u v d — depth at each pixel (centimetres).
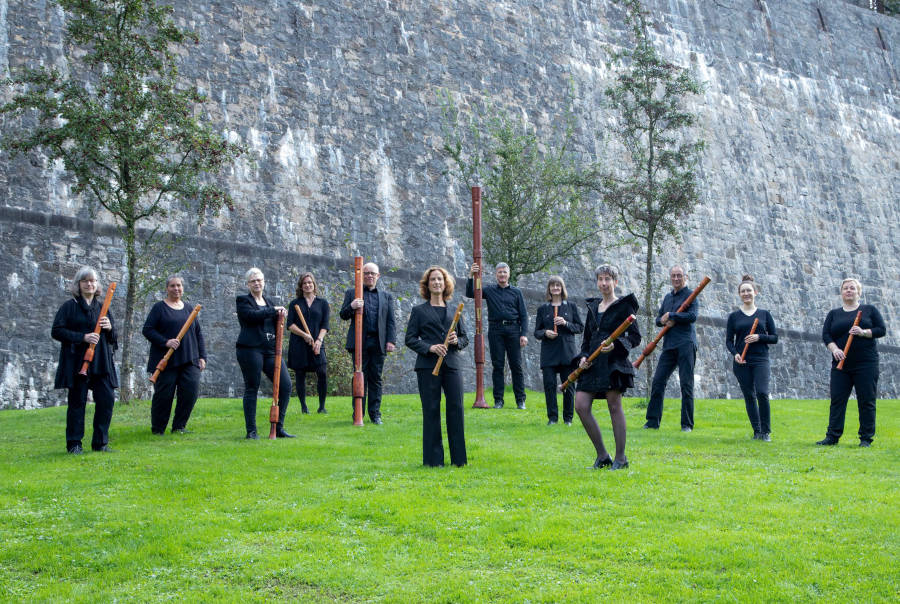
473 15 1998
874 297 2633
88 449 839
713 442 913
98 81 1457
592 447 846
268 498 629
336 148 1703
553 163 1778
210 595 448
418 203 1786
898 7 3331
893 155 2848
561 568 479
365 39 1803
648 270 1559
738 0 2603
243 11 1655
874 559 490
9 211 1334
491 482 669
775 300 2383
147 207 1454
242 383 1490
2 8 1405
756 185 2447
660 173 2198
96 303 841
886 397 2558
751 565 478
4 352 1290
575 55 2162
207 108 1565
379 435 923
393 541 527
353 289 1063
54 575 482
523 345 1218
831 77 2762
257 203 1580
